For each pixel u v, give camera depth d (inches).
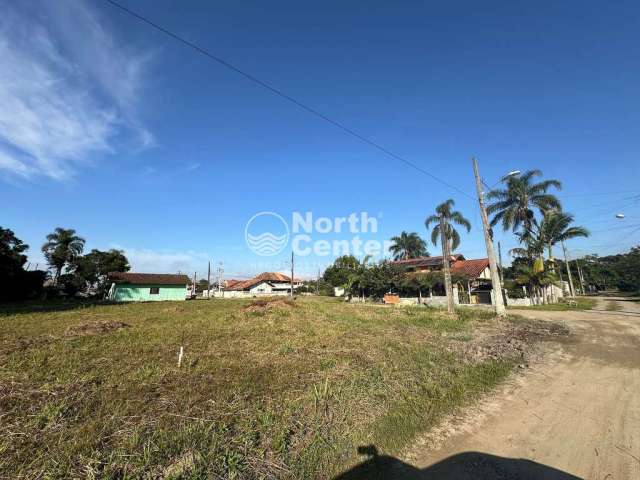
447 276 887.7
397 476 147.3
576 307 1075.3
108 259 2165.4
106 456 143.3
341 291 2564.0
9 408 188.5
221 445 154.8
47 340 385.1
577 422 200.7
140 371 259.3
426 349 376.2
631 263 2396.7
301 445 163.9
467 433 187.8
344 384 243.0
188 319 604.7
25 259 1523.1
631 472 149.4
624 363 331.3
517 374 300.5
